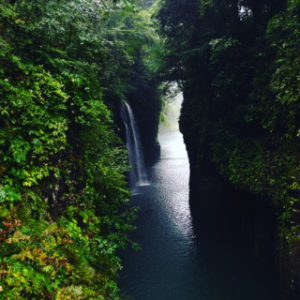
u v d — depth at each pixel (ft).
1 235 14.48
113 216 25.53
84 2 24.88
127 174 79.92
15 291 12.96
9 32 19.24
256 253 38.47
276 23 31.32
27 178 16.72
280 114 31.14
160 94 108.27
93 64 25.76
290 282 26.43
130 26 64.59
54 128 18.67
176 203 66.85
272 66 34.17
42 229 16.43
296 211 26.58
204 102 51.67
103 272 19.84
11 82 17.85
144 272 38.96
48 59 20.22
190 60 48.21
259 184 32.58
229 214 48.01
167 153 136.67
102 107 21.63
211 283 36.17
